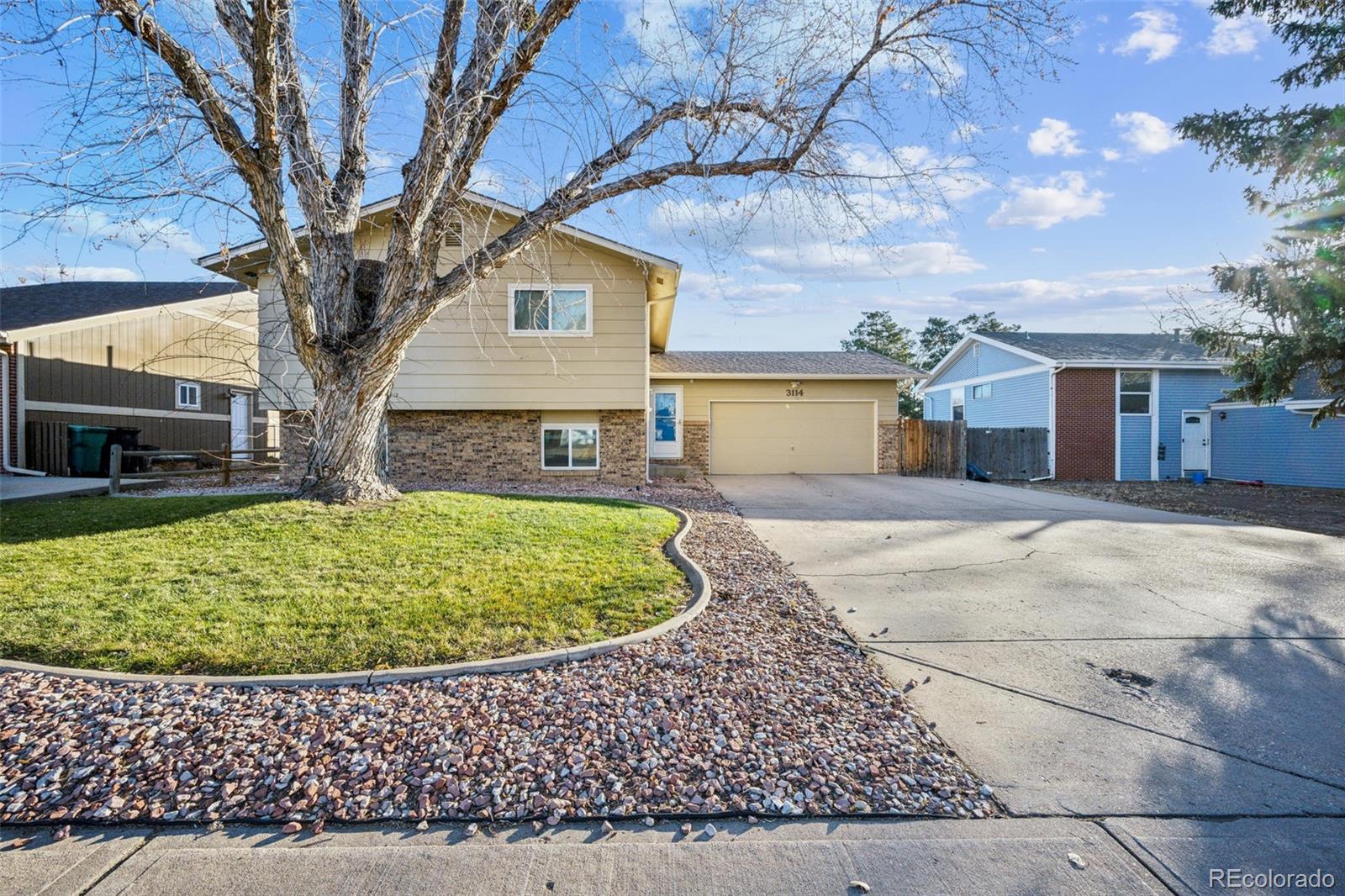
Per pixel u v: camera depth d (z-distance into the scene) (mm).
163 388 16891
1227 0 11977
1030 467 18734
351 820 2500
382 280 6691
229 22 5770
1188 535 8664
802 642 4387
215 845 2361
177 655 3730
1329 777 2881
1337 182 11766
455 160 6535
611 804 2623
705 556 6691
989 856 2361
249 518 6480
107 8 4711
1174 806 2660
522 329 12539
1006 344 20891
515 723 3145
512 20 5980
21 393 13320
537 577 5270
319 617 4266
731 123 6832
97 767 2730
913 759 2992
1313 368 12961
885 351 39875
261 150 5738
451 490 10617
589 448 13148
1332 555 7430
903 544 7910
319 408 7227
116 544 5793
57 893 2115
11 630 3982
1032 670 4035
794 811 2600
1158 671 4039
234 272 11750
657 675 3705
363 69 6641
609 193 6793
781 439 18344
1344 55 11734
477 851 2357
